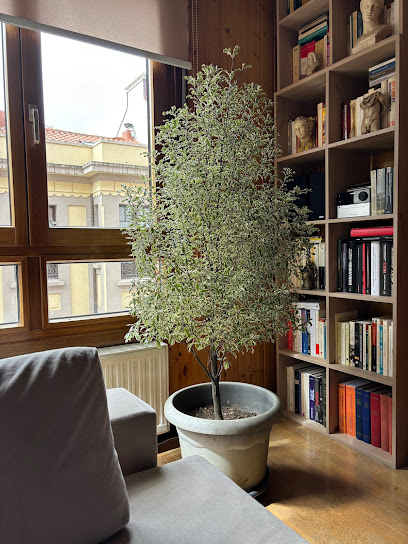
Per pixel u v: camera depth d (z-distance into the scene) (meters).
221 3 2.41
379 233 2.09
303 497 1.79
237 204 1.56
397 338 1.99
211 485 1.17
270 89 2.66
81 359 1.09
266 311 1.60
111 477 1.00
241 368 2.62
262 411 1.90
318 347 2.48
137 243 1.63
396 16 2.00
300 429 2.45
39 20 1.79
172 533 0.97
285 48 2.57
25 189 1.86
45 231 1.92
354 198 2.20
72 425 0.99
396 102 1.93
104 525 0.95
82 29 1.89
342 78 2.29
